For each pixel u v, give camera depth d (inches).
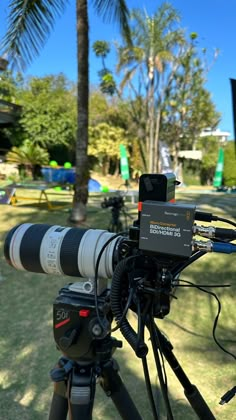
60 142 703.1
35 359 94.9
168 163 511.8
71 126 724.0
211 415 46.1
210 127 953.5
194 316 119.3
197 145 967.0
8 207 304.5
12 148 679.1
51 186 322.7
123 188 682.8
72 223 238.5
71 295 41.9
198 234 34.0
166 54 653.3
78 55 215.8
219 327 113.0
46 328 110.8
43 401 79.3
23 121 673.6
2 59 208.4
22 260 42.9
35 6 194.7
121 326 35.5
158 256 35.2
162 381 39.6
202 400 45.5
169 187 37.9
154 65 674.8
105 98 874.1
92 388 41.6
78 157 233.3
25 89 821.2
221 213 249.6
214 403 79.0
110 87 835.4
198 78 796.0
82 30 211.9
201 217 37.4
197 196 394.0
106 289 44.0
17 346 101.2
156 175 36.9
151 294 36.5
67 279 148.4
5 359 95.0
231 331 110.8
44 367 91.4
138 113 833.5
